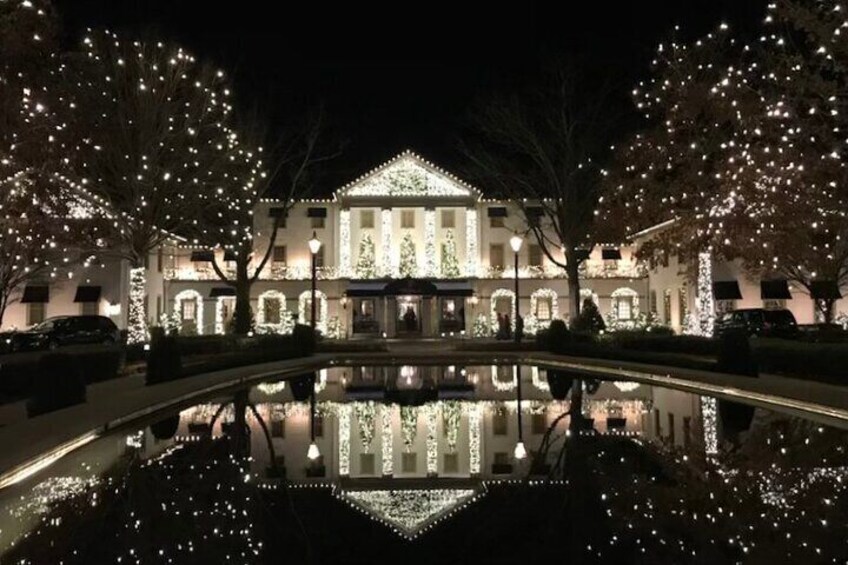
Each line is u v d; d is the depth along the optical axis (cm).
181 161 3175
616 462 1204
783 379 2172
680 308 5341
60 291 4422
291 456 1304
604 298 6134
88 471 1180
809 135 2439
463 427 1611
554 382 2628
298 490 1052
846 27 2183
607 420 1670
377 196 6038
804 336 3173
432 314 6028
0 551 780
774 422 1598
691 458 1228
